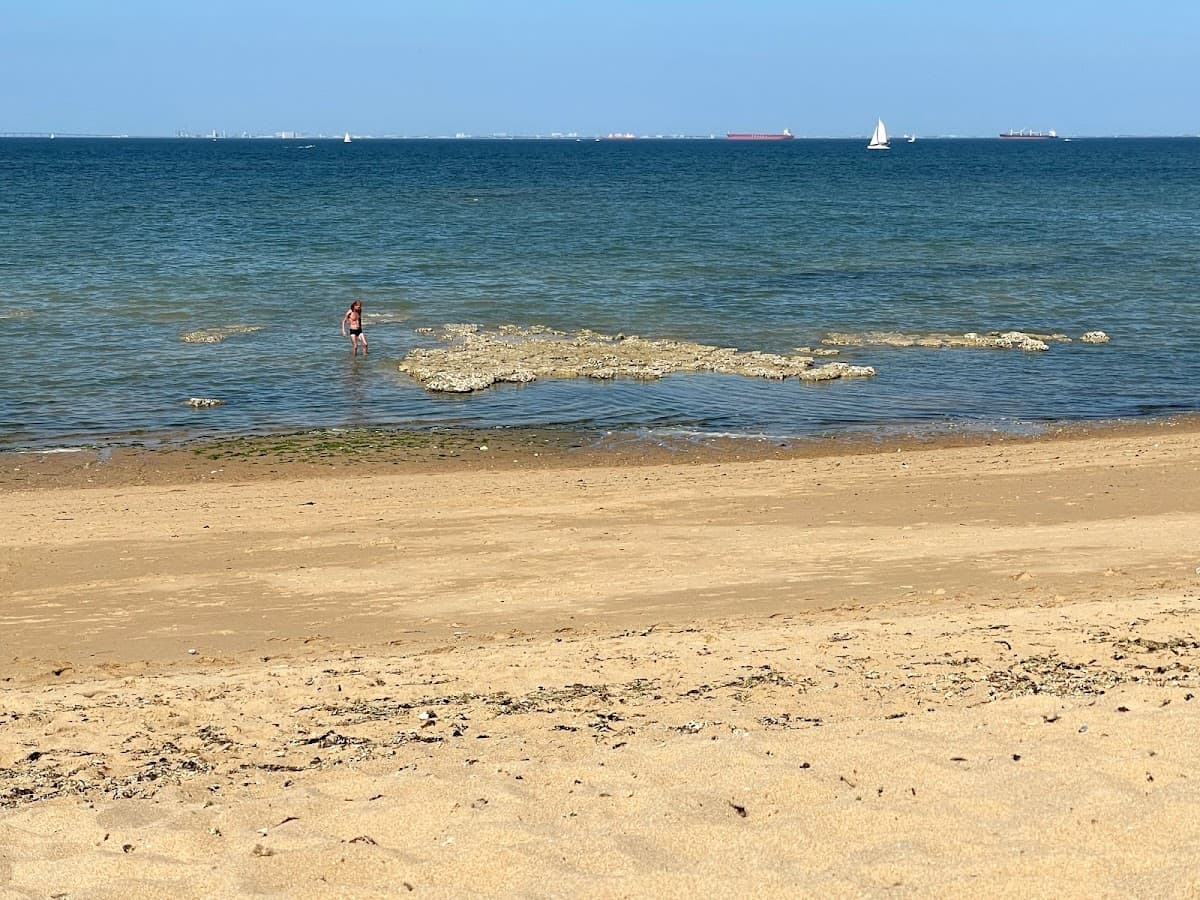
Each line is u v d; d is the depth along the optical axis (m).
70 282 42.72
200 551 14.75
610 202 86.38
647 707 7.96
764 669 8.84
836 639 9.69
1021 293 42.28
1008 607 10.96
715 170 147.88
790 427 24.11
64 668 10.25
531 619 11.58
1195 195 94.69
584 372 28.84
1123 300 40.75
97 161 166.62
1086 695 7.55
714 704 7.94
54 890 5.44
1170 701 7.23
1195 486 17.48
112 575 13.68
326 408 25.55
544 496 17.86
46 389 26.88
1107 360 31.05
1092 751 6.38
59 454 21.58
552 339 33.47
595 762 6.69
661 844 5.52
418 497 17.86
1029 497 17.12
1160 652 8.66
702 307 39.34
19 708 8.69
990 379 28.72
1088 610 10.26
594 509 16.91
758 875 5.16
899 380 28.58
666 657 9.34
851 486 18.27
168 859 5.72
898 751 6.56
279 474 20.22
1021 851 5.23
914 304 40.03
